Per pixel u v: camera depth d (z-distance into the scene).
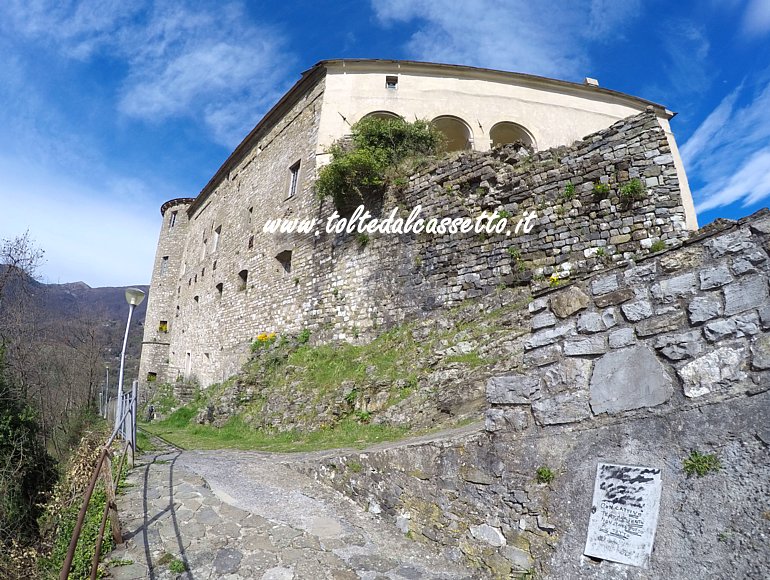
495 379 4.22
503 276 10.66
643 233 9.34
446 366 8.84
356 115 18.45
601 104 20.83
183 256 33.94
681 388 3.14
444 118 18.95
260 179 22.45
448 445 4.52
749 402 2.85
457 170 12.29
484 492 4.04
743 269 3.11
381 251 13.51
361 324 13.44
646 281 3.52
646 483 3.08
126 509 5.56
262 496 6.08
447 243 11.90
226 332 22.08
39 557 6.54
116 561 4.25
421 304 11.98
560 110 20.17
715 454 2.87
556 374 3.81
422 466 4.76
